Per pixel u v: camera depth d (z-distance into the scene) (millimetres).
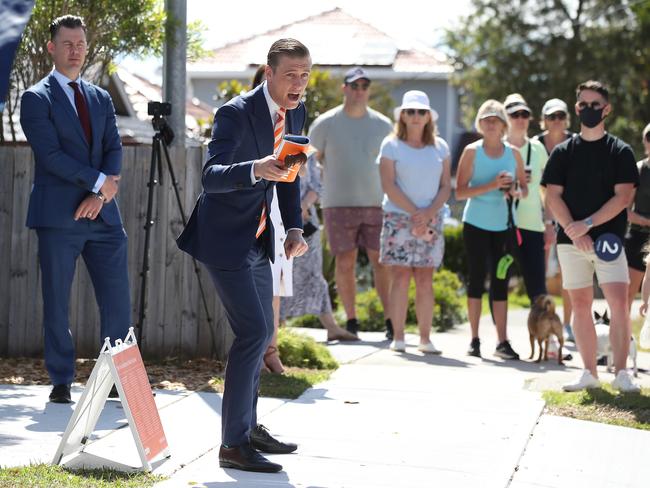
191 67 33594
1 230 8977
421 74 34031
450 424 6707
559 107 10625
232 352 5477
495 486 5324
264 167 4977
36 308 8992
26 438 5953
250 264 5473
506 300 9969
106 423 6410
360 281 18094
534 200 10188
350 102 11039
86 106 7145
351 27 35844
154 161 8383
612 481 5613
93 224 7168
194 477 5297
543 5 35031
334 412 6969
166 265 8852
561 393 7801
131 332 5707
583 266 7996
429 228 9914
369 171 11062
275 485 5191
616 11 35375
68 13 9281
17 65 9547
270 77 5348
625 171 7875
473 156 10086
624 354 7949
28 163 8938
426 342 10086
